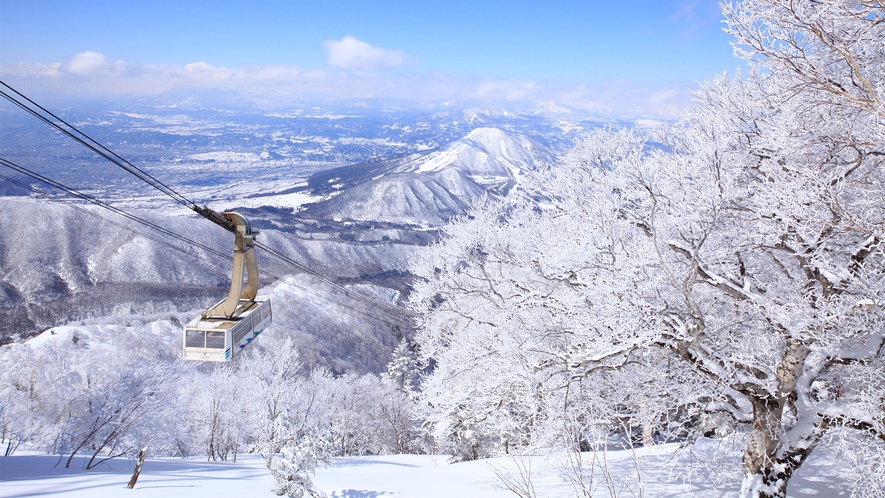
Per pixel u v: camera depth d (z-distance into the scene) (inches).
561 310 493.4
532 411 452.1
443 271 585.0
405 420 1706.4
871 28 331.9
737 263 456.1
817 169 392.2
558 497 399.5
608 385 507.2
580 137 546.3
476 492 449.4
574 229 474.9
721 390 407.2
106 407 761.6
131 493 349.4
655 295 414.9
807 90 385.1
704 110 525.7
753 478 376.8
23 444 839.1
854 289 368.8
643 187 441.1
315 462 435.5
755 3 369.4
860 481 376.8
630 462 525.0
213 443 1201.4
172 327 3380.9
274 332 3312.0
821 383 454.0
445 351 639.8
